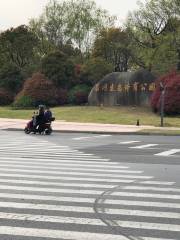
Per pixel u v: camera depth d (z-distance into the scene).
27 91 99.69
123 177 24.20
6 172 25.62
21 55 127.12
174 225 15.05
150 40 109.69
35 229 14.41
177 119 76.56
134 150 38.72
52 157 33.00
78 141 47.94
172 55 100.25
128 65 129.12
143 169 27.23
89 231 14.22
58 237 13.61
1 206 17.42
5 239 13.42
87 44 138.00
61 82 104.12
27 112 89.38
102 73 106.62
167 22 105.50
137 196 19.44
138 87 89.81
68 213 16.44
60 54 105.56
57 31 137.50
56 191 20.33
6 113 88.81
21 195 19.41
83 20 137.12
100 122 75.38
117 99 91.88
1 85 113.06
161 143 46.00
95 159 31.98
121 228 14.61
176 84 81.44
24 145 42.97
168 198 19.12
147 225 15.00
